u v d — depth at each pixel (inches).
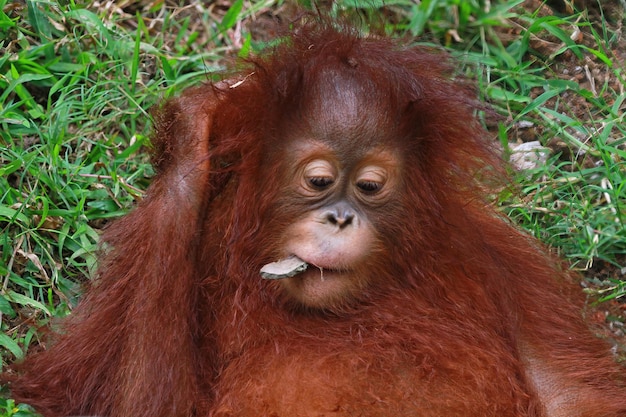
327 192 304.2
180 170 310.2
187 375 303.6
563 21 453.7
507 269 336.2
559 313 344.2
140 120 429.7
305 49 321.7
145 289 304.3
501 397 318.0
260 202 308.3
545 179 427.5
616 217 413.7
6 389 345.1
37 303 369.1
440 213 320.8
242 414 306.2
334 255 300.0
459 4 460.1
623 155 418.0
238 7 455.5
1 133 404.5
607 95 450.0
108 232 341.1
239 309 312.7
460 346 318.0
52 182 395.9
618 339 373.4
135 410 301.0
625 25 469.4
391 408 309.0
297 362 307.3
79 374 322.7
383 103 305.6
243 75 326.0
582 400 323.9
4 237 379.2
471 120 334.6
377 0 446.3
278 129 305.6
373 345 312.3
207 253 318.0
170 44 456.4
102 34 437.1
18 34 430.6
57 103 413.1
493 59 451.5
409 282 320.2
